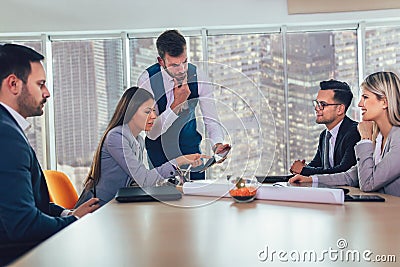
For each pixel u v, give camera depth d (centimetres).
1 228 151
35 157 180
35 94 181
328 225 115
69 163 476
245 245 97
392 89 198
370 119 204
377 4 441
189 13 450
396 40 459
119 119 238
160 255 90
